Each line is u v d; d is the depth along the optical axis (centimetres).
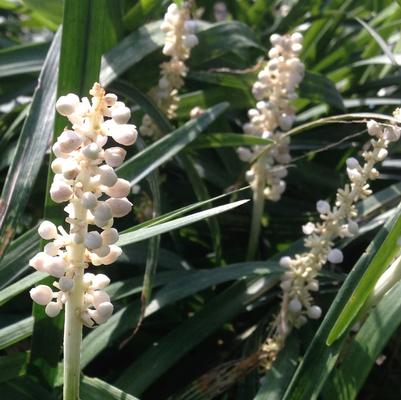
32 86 34
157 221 20
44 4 35
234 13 42
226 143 29
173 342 25
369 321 22
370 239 31
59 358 23
